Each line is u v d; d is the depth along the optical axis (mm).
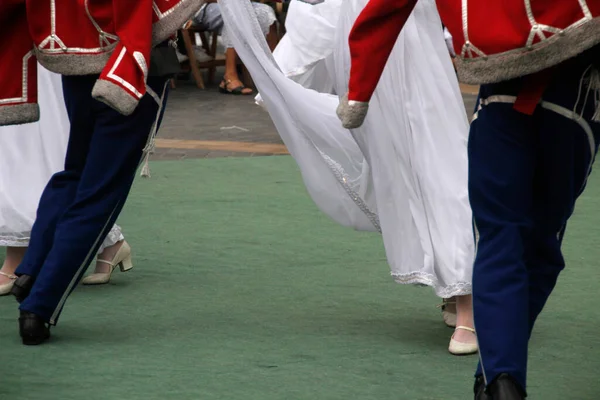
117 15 7348
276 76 8148
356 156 8227
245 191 13539
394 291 9289
